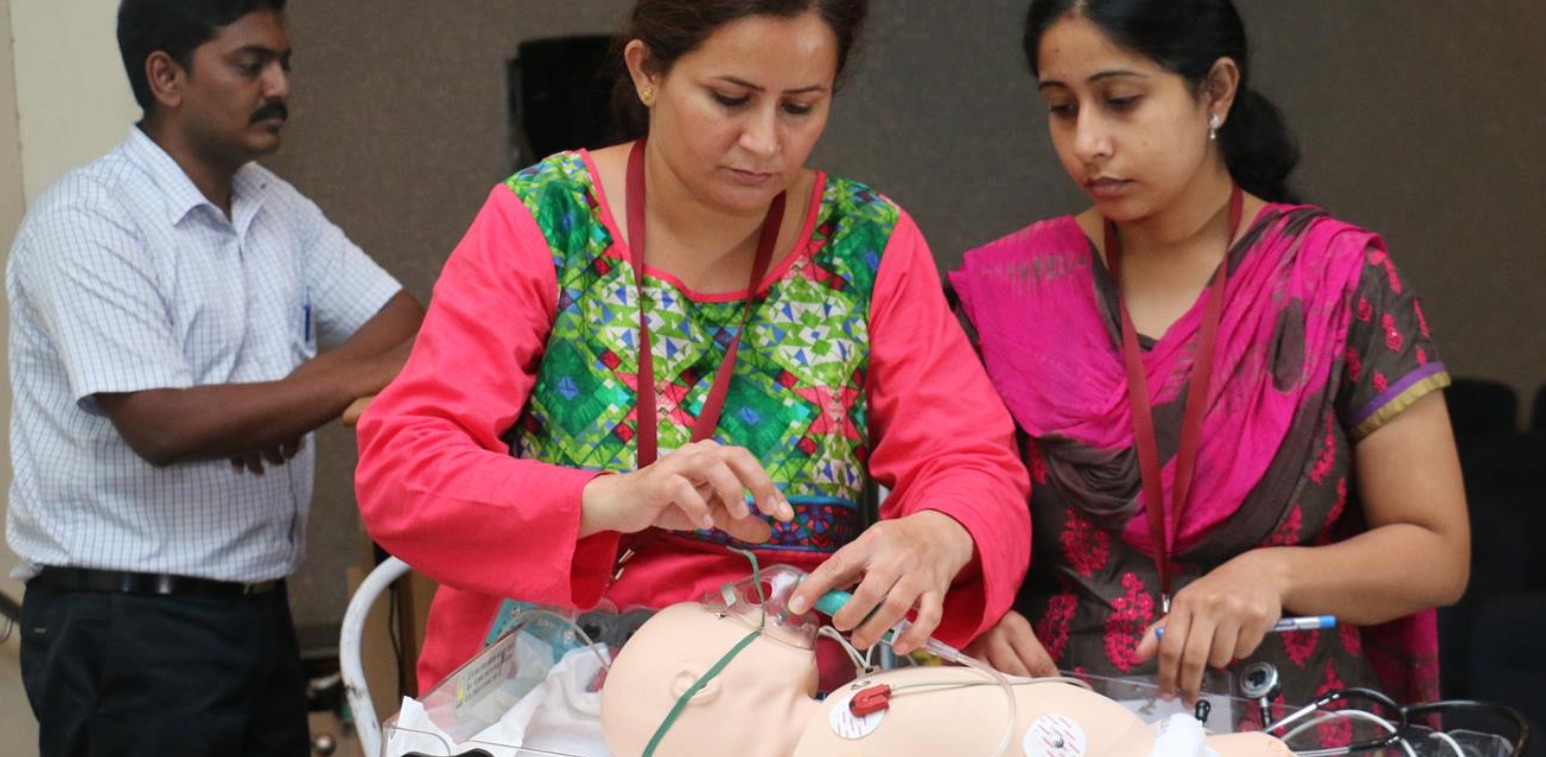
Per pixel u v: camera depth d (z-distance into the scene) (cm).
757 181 146
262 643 257
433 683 160
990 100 383
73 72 308
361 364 251
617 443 151
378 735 192
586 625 144
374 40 381
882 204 167
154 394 240
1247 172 183
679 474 132
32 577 253
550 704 134
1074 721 120
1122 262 184
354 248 286
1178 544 175
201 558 249
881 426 165
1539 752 239
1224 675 163
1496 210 377
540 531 138
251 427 243
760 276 158
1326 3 370
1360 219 379
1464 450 334
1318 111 375
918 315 164
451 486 140
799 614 134
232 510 253
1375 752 144
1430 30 371
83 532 246
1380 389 172
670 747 123
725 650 128
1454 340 381
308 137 383
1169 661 159
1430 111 374
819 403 155
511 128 336
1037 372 181
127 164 254
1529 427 355
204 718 247
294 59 379
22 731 310
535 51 330
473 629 157
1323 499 174
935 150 385
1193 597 161
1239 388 173
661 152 150
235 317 259
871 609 134
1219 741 125
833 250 162
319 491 383
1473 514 319
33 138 309
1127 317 179
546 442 153
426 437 144
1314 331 172
